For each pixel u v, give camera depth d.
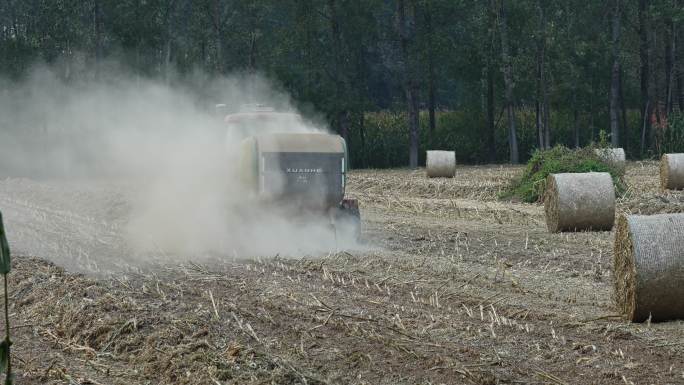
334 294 19.39
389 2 97.38
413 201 41.69
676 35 89.62
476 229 31.27
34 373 14.35
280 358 14.38
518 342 15.23
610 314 17.25
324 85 81.06
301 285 20.47
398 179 55.50
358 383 13.25
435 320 16.75
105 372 14.39
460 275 21.56
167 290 19.95
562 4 79.62
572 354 14.50
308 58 83.81
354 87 87.12
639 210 34.31
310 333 15.97
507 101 81.50
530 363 14.03
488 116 86.81
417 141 81.75
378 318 16.92
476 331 15.95
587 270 22.23
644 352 14.67
